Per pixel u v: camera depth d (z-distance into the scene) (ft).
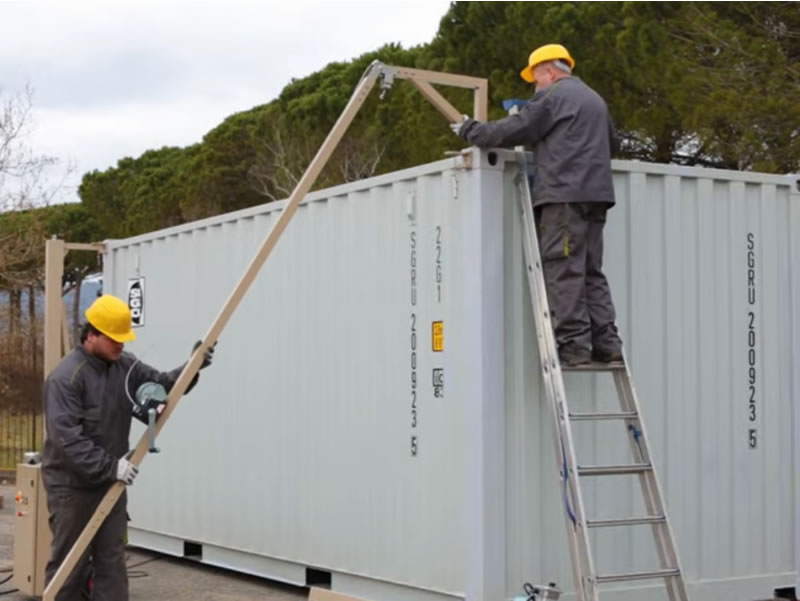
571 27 59.11
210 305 30.45
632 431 20.61
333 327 25.81
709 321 24.03
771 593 24.50
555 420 20.08
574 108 20.34
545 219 20.68
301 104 101.14
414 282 23.26
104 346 20.74
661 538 20.13
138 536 33.32
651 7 55.06
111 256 35.29
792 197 25.39
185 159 124.77
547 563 21.63
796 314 25.23
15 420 64.64
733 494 24.13
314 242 26.53
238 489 28.94
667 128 56.39
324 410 26.02
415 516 23.06
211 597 26.96
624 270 22.90
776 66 48.88
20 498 26.32
